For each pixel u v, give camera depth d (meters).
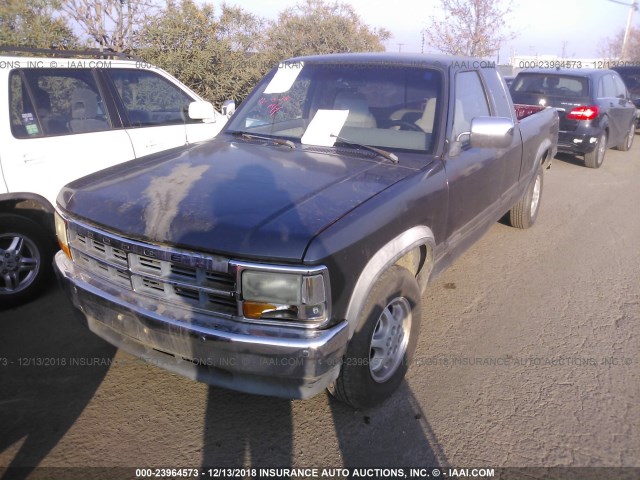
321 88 4.13
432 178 3.35
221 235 2.51
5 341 3.86
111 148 4.73
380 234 2.80
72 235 3.05
